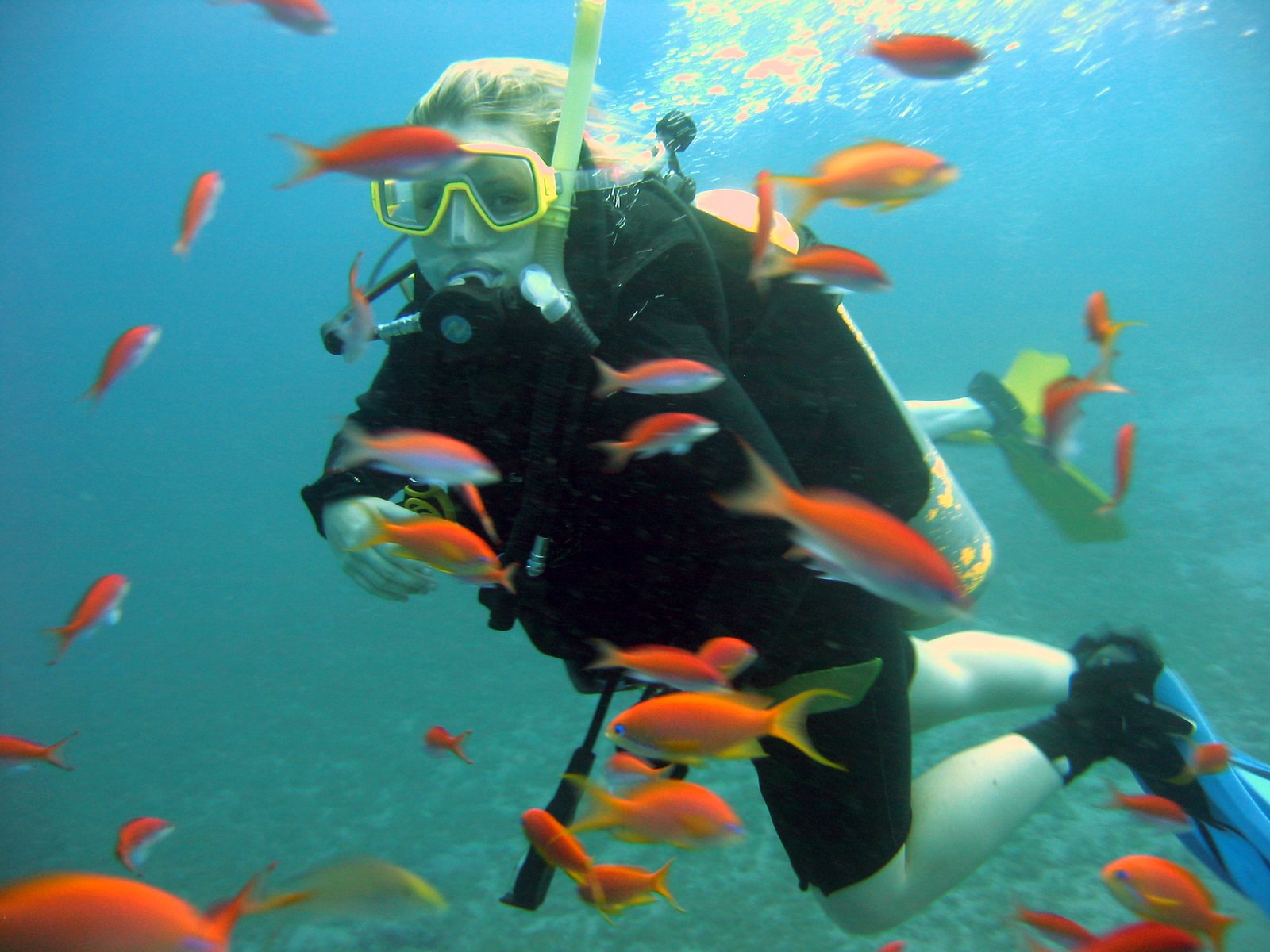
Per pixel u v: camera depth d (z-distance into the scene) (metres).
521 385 1.66
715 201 1.93
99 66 70.12
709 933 5.43
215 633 14.58
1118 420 14.02
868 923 2.08
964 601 1.01
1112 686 2.24
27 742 2.84
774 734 1.41
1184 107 36.41
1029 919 1.86
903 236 47.16
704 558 1.71
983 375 3.29
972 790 2.14
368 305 1.87
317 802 8.24
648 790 1.63
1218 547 9.27
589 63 1.53
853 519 1.04
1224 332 18.38
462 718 9.37
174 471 37.94
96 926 0.92
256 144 85.38
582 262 1.57
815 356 1.86
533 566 1.68
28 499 35.56
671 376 1.43
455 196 1.56
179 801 8.86
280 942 5.90
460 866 6.70
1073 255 40.84
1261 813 2.29
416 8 60.69
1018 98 27.59
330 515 1.88
